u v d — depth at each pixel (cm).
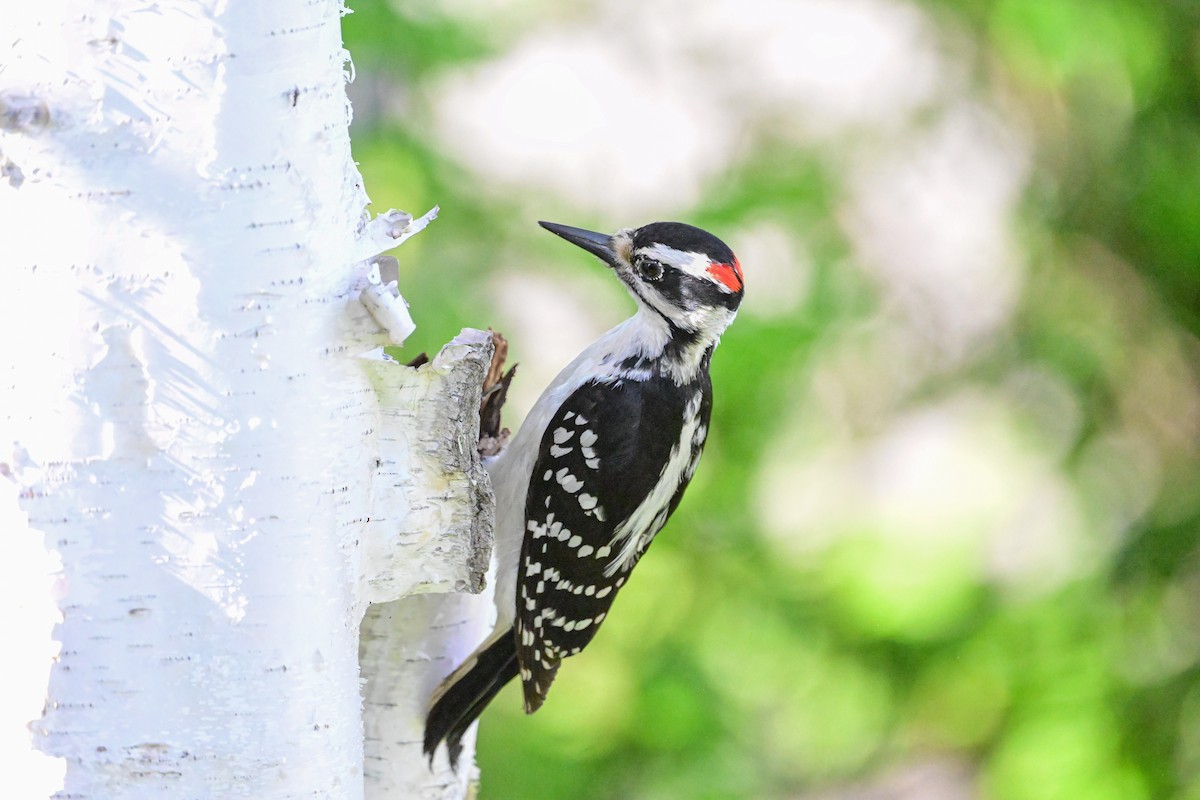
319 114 559
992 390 1353
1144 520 1250
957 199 1391
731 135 1395
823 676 1225
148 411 528
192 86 527
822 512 1336
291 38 543
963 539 1254
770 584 1203
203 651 538
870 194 1369
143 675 530
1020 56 1258
